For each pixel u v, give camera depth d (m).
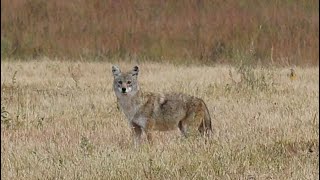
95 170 9.57
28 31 34.50
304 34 33.00
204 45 33.03
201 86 19.27
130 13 35.06
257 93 17.77
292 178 9.27
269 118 13.84
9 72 23.95
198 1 35.19
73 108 15.68
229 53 31.89
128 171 9.55
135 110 11.71
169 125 11.80
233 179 9.30
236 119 13.99
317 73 24.09
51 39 33.91
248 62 20.27
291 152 10.99
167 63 29.36
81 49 33.25
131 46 33.38
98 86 19.84
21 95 17.86
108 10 35.19
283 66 28.27
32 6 35.38
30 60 30.78
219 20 34.25
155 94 11.85
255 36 33.09
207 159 10.14
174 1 35.34
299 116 14.13
